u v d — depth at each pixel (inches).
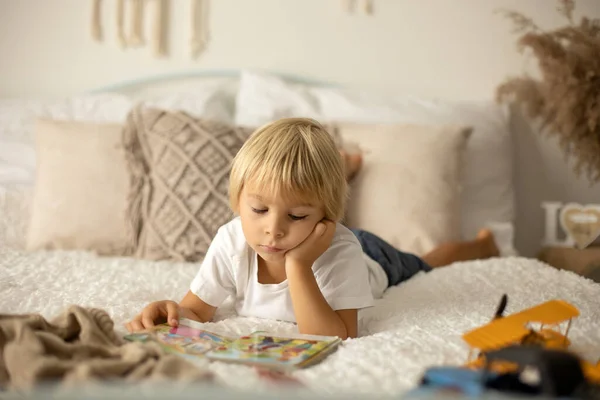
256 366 38.2
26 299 52.4
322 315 47.0
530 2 99.7
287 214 46.2
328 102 95.1
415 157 81.6
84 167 80.0
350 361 39.5
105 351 36.7
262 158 46.2
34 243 78.5
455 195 82.4
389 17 102.0
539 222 101.6
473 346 34.4
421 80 102.3
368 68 102.6
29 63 103.1
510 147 96.2
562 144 90.6
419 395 25.9
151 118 81.4
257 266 52.7
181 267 68.9
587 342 43.6
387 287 65.0
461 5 101.0
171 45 103.5
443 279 63.7
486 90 101.6
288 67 103.3
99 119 92.7
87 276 61.1
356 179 81.2
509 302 53.9
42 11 102.7
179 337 43.6
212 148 78.1
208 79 103.4
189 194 76.0
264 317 53.9
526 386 29.3
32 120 91.6
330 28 102.5
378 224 79.4
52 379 31.9
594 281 65.1
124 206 77.9
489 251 82.4
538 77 100.3
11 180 86.0
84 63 103.7
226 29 103.3
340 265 50.6
